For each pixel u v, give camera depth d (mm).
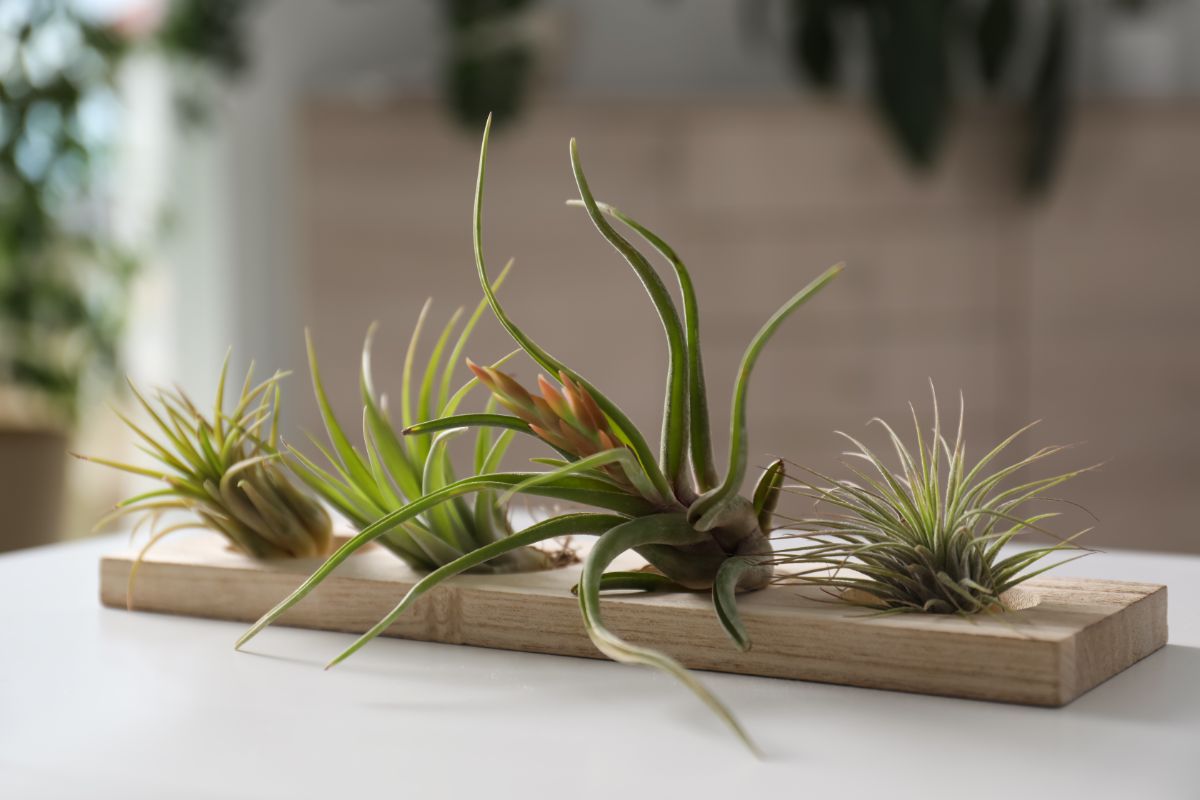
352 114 2986
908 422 2963
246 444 719
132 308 3127
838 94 3068
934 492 547
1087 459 2961
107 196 3230
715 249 2953
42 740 441
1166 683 516
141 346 3268
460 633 602
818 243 2939
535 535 549
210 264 3309
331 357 3012
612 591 589
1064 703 479
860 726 455
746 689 512
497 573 641
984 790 384
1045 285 2934
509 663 562
